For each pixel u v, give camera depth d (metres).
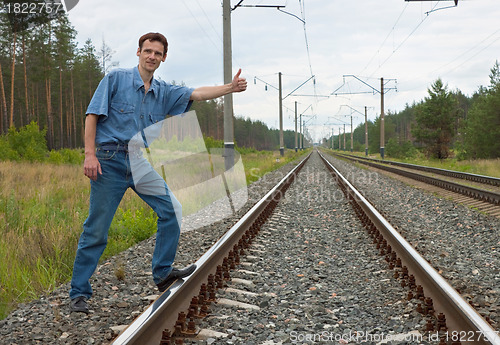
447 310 3.29
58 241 6.04
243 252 5.66
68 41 52.34
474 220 8.40
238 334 3.22
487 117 36.28
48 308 3.87
